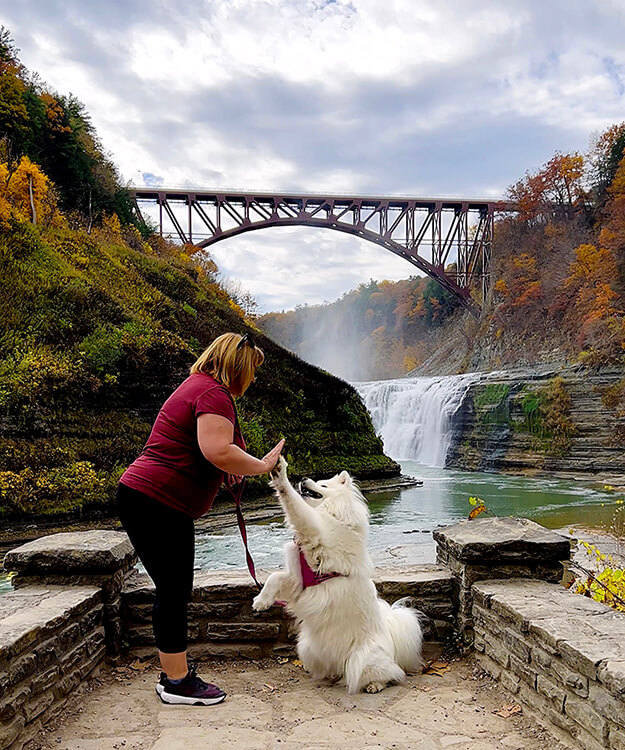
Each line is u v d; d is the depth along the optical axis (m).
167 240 47.66
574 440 28.86
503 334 56.28
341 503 3.54
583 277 49.59
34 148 35.91
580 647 2.69
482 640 3.66
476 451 31.42
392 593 4.04
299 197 56.47
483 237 62.34
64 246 23.12
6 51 39.47
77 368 16.69
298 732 2.91
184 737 2.86
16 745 2.68
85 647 3.42
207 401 3.06
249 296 46.78
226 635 3.92
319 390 23.78
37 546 3.85
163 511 3.08
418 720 3.04
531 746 2.79
